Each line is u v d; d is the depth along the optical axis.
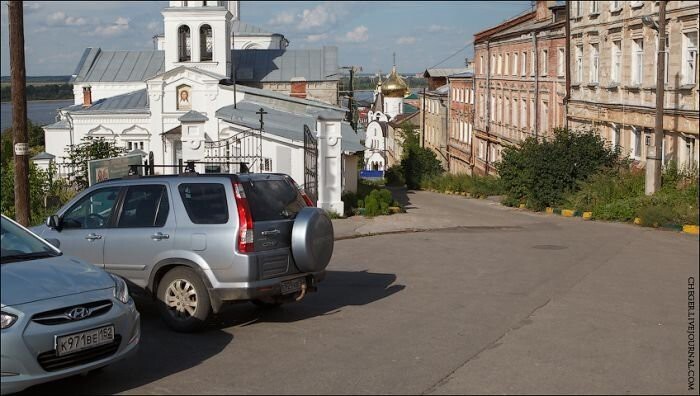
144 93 38.03
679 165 25.14
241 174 9.13
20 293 6.47
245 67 44.78
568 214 26.44
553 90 39.72
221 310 9.17
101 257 9.23
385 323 9.20
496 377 6.91
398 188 58.06
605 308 9.93
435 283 12.03
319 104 35.12
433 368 7.22
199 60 38.91
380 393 6.51
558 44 38.84
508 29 51.12
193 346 8.23
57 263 7.28
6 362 6.09
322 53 46.38
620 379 6.84
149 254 8.95
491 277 12.54
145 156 22.58
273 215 8.95
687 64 24.92
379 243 17.38
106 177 17.03
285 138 24.36
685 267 13.51
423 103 76.88
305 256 8.91
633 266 13.64
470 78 58.84
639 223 21.95
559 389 6.56
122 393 6.70
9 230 7.74
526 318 9.38
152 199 9.19
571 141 29.47
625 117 29.59
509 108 48.16
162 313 8.87
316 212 9.18
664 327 8.84
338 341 8.35
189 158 23.06
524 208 30.42
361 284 12.01
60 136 36.44
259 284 8.58
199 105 35.28
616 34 30.53
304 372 7.17
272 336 8.63
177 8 38.41
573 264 13.93
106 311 6.86
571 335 8.48
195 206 8.87
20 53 14.99
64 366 6.43
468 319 9.34
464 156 61.00
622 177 26.75
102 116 35.66
